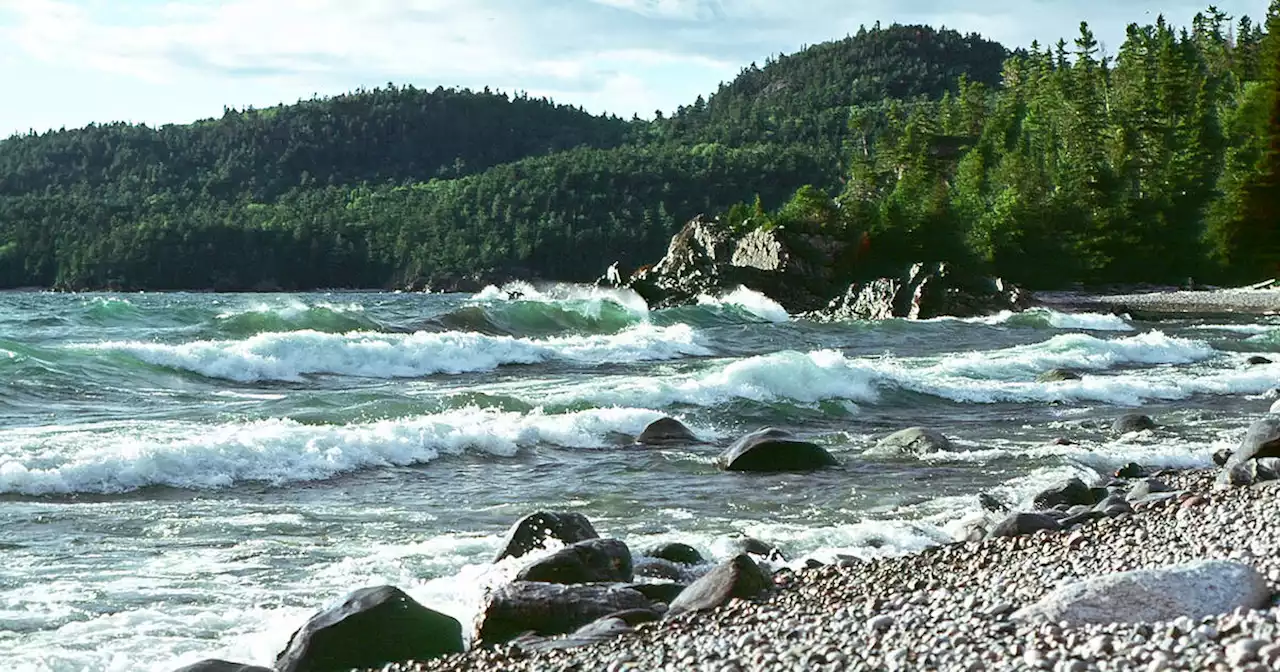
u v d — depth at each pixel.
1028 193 110.81
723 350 39.94
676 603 9.52
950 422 23.11
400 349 30.62
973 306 70.50
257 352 28.41
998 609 7.31
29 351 25.19
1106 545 10.48
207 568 11.27
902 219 97.56
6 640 8.91
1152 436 20.73
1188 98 125.06
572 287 101.62
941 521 13.80
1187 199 108.69
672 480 16.64
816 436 20.94
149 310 39.06
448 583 10.69
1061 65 167.75
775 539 12.73
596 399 22.97
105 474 15.05
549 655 8.06
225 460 16.11
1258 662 5.01
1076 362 34.16
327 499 14.91
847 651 6.54
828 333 47.50
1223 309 78.00
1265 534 9.73
